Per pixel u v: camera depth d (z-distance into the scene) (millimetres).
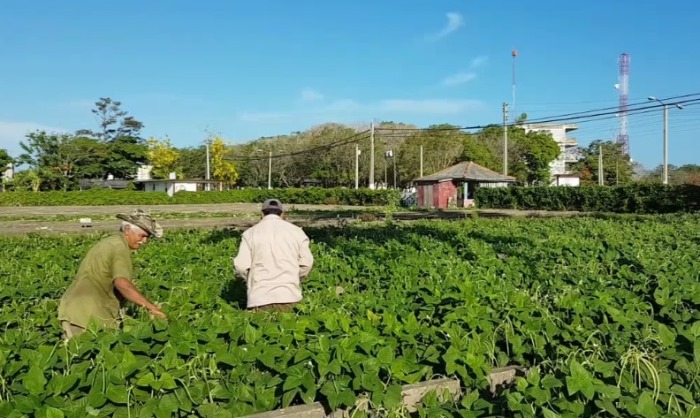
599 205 43906
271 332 4586
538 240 14398
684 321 5691
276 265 6289
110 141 85938
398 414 3783
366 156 78375
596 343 4762
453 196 52281
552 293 7016
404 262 9703
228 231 16812
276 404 3895
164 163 85562
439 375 4430
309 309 6043
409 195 60438
